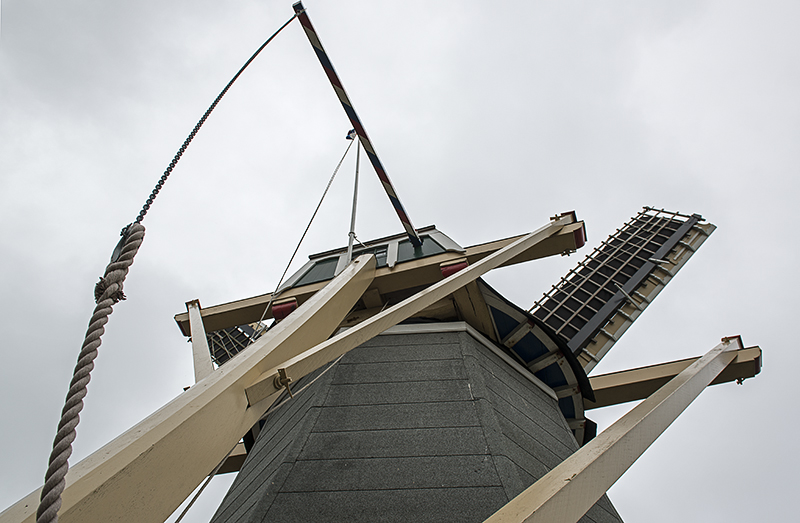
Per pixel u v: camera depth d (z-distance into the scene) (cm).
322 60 880
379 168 1042
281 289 1145
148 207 244
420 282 1060
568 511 324
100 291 204
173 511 286
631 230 1611
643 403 480
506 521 307
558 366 1042
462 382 770
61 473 162
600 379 1205
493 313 1030
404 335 943
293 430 695
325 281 1107
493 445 619
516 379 943
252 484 645
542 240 1058
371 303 1068
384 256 1184
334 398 738
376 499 534
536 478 606
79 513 236
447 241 1136
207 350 582
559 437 820
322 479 568
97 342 189
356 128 988
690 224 1526
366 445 629
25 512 228
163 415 313
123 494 260
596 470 361
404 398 731
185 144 287
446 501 529
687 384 546
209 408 340
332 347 480
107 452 272
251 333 1623
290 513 518
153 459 284
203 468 316
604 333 1315
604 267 1480
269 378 407
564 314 1370
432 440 634
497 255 872
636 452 401
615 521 636
